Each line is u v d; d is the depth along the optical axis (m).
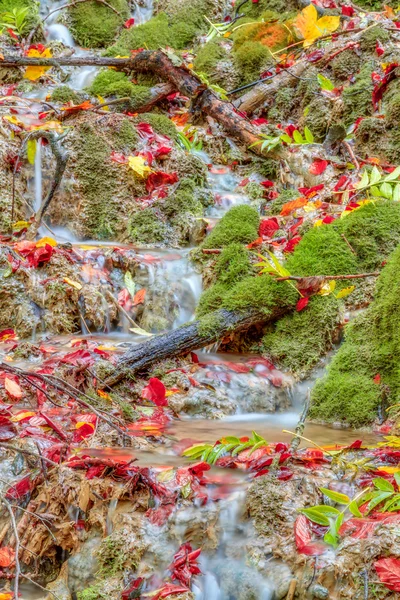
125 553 1.87
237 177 4.57
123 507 1.98
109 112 4.57
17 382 2.63
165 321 3.41
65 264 3.40
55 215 4.16
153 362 2.93
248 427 2.66
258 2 6.40
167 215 4.02
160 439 2.41
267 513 1.89
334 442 2.47
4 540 2.05
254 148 4.61
